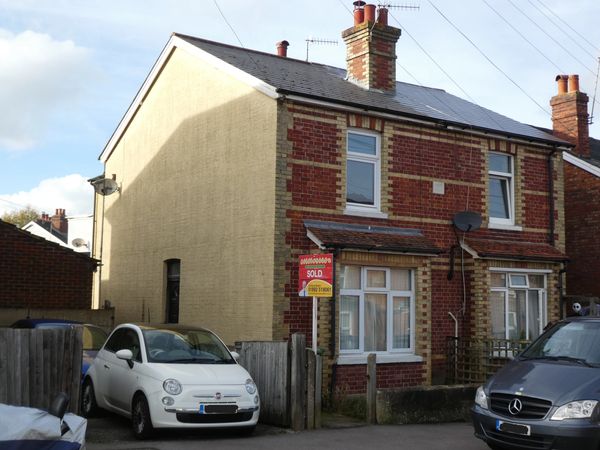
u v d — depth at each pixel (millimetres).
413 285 15617
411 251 15078
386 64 17859
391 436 10945
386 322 15305
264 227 14375
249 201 14898
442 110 17766
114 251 20344
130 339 11594
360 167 15695
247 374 10992
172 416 10000
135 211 19406
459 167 16906
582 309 18594
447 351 16156
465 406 12844
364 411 12633
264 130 14664
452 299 16406
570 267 20625
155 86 18875
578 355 9500
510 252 16594
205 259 16141
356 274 14953
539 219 18141
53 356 9281
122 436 10477
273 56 19125
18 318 16891
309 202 14586
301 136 14633
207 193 16328
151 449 9461
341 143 15125
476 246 16344
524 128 18922
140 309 18609
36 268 17781
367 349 14984
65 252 18203
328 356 14133
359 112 15328
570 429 8234
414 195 16125
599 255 19891
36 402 9031
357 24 17797
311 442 10297
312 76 17406
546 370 9117
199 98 16969
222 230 15656
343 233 14602
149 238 18547
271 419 11727
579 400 8367
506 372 9562
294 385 11352
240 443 10062
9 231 17531
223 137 15961
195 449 9523
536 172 18250
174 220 17500
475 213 16562
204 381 10344
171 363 10797
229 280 15250
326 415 12906
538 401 8625
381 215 15570
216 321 15539
